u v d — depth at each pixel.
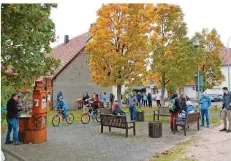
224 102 16.83
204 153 11.59
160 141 14.31
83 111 30.77
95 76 27.97
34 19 10.93
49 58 13.55
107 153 11.84
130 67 27.50
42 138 14.14
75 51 39.84
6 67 12.12
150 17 27.66
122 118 15.80
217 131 17.02
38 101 14.07
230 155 11.16
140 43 27.27
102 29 27.36
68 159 10.93
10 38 11.21
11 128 13.72
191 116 16.73
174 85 28.69
